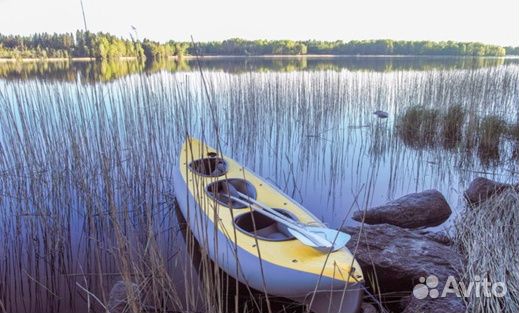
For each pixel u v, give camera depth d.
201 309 2.26
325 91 6.78
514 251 2.49
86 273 2.89
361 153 5.87
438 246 2.75
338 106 7.02
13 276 2.87
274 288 2.34
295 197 4.39
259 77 6.83
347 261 2.33
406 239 2.83
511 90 7.44
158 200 3.97
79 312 2.51
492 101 6.97
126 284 1.89
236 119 6.02
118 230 2.03
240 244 2.55
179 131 5.26
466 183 4.74
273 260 2.38
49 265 3.00
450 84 7.07
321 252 2.44
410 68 13.57
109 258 3.06
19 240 3.33
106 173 2.69
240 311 2.44
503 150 5.84
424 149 6.13
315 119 6.52
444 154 5.83
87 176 3.94
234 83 6.49
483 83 7.19
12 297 2.64
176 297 2.01
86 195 3.50
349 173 5.12
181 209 3.60
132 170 4.14
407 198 3.88
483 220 3.04
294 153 5.79
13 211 3.73
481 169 5.19
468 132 5.90
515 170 5.03
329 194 4.45
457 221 3.45
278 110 6.42
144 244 3.17
